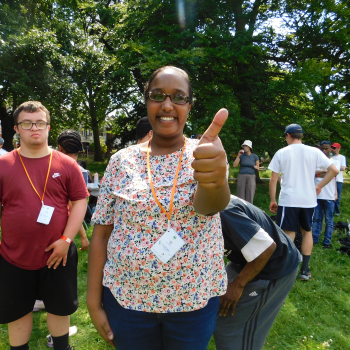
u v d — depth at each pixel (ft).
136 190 3.51
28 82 37.96
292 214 11.56
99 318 4.00
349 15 32.09
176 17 33.45
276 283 5.56
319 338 8.36
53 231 5.94
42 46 37.24
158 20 35.53
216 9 33.12
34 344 7.82
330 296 10.54
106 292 3.95
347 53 34.63
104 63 45.14
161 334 3.82
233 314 5.44
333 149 21.35
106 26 48.14
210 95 30.89
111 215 3.99
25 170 5.99
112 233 3.77
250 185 23.75
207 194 2.80
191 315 3.65
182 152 3.64
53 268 6.00
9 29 35.27
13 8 40.63
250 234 5.03
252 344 5.65
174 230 3.40
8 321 5.90
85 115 72.59
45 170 6.09
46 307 6.21
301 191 11.43
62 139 9.34
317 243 15.92
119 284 3.67
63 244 5.96
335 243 15.83
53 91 40.60
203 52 28.27
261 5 38.29
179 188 3.43
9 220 5.82
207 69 32.09
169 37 32.89
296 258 5.79
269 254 5.04
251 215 5.52
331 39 33.17
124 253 3.53
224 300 5.23
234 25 35.96
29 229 5.79
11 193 5.88
